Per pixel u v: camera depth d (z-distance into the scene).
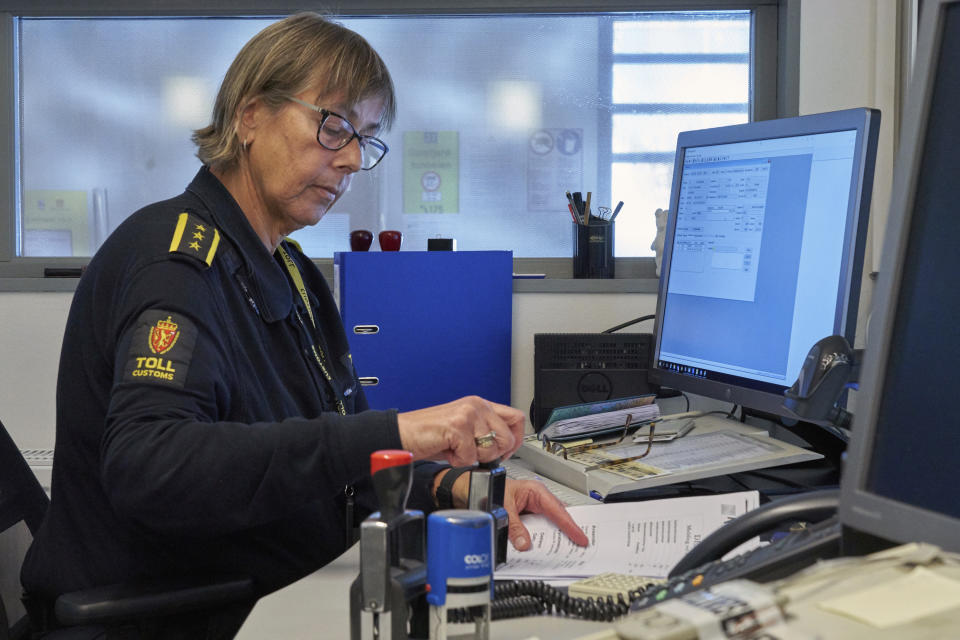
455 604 0.61
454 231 2.07
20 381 1.88
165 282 0.98
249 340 1.09
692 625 0.45
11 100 2.03
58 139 2.04
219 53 2.04
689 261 1.54
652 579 0.82
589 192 1.95
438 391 1.75
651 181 2.07
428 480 1.11
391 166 2.06
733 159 1.46
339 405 1.24
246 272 1.12
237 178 1.20
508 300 1.76
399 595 0.62
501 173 2.07
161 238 1.03
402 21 2.04
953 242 0.56
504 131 2.06
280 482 0.87
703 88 2.06
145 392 0.91
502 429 0.94
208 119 2.04
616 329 1.79
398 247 1.85
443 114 2.06
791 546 0.66
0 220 2.03
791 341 1.29
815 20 1.89
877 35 1.84
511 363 1.86
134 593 0.92
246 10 2.01
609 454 1.31
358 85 1.18
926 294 0.57
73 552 1.05
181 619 0.94
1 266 2.03
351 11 2.02
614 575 0.83
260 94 1.16
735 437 1.38
